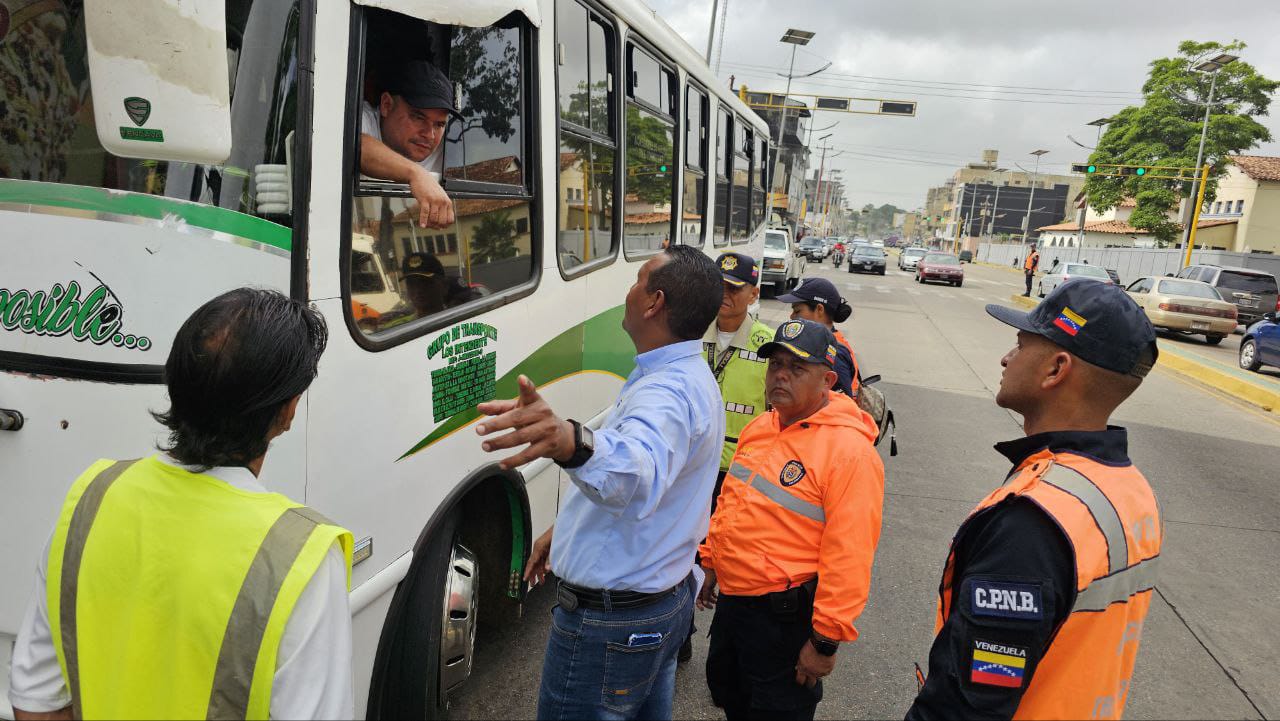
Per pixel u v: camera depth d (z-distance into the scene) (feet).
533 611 13.52
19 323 5.81
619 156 14.23
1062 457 4.97
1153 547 4.88
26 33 5.68
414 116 8.29
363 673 7.61
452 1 7.14
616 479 5.20
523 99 10.59
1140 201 141.79
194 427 3.98
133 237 5.74
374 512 7.48
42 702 4.20
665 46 16.40
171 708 3.83
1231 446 28.30
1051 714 4.65
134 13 4.75
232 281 5.98
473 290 9.40
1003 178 408.87
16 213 5.75
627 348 15.42
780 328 8.26
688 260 6.46
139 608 3.89
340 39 6.66
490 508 10.76
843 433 7.90
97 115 4.94
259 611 3.75
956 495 21.16
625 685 6.45
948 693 4.66
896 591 15.39
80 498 4.17
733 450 12.01
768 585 7.98
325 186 6.57
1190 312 60.75
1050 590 4.44
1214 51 137.08
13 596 6.00
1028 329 5.26
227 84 5.11
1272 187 142.72
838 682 12.26
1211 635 14.24
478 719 10.57
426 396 8.26
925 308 74.08
